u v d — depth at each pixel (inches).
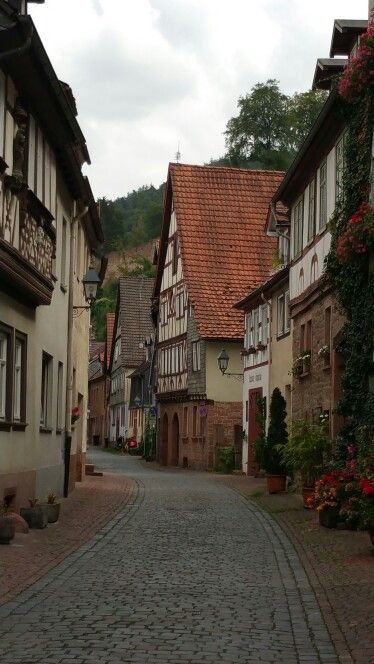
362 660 299.7
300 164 999.6
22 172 670.5
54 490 880.3
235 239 1918.1
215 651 309.4
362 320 751.7
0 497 639.8
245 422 1540.4
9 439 669.3
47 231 747.4
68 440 949.2
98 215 1147.9
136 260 5290.4
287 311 1210.0
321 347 933.2
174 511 848.9
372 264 715.4
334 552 567.8
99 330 4539.9
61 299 916.0
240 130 3031.5
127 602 397.4
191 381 1872.5
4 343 667.4
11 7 572.4
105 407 3634.4
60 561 518.0
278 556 562.9
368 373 746.2
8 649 307.0
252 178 2020.2
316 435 846.5
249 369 1499.8
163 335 2133.4
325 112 832.3
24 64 632.4
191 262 1875.0
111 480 1307.8
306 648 319.0
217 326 1781.5
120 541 622.2
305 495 854.5
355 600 403.9
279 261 1273.4
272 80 3016.7
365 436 719.1
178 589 436.1
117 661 291.4
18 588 424.2
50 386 863.7
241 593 429.7
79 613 369.7
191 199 1969.7
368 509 546.3
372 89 726.5
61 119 754.8
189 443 1904.5
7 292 653.3
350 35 868.0
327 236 909.8
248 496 1040.2
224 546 608.7
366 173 754.8
